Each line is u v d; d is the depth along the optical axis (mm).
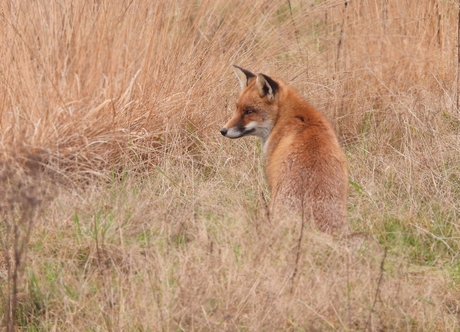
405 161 14898
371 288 10438
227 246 11195
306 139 12789
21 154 13578
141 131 15656
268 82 14047
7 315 10031
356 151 16469
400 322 10102
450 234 12859
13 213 11320
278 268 10633
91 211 12898
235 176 15047
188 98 16328
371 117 17672
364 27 18891
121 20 15938
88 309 10586
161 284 10484
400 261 11539
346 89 18234
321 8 18562
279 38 18750
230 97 17328
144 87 15992
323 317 9867
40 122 14531
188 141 16203
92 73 15406
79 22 15383
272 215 11953
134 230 12492
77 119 14805
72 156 14555
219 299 10242
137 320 10125
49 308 10883
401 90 18219
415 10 19047
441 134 15984
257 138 16609
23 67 15000
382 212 13461
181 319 9844
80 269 11648
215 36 17312
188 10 17312
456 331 10109
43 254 11953
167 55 16625
